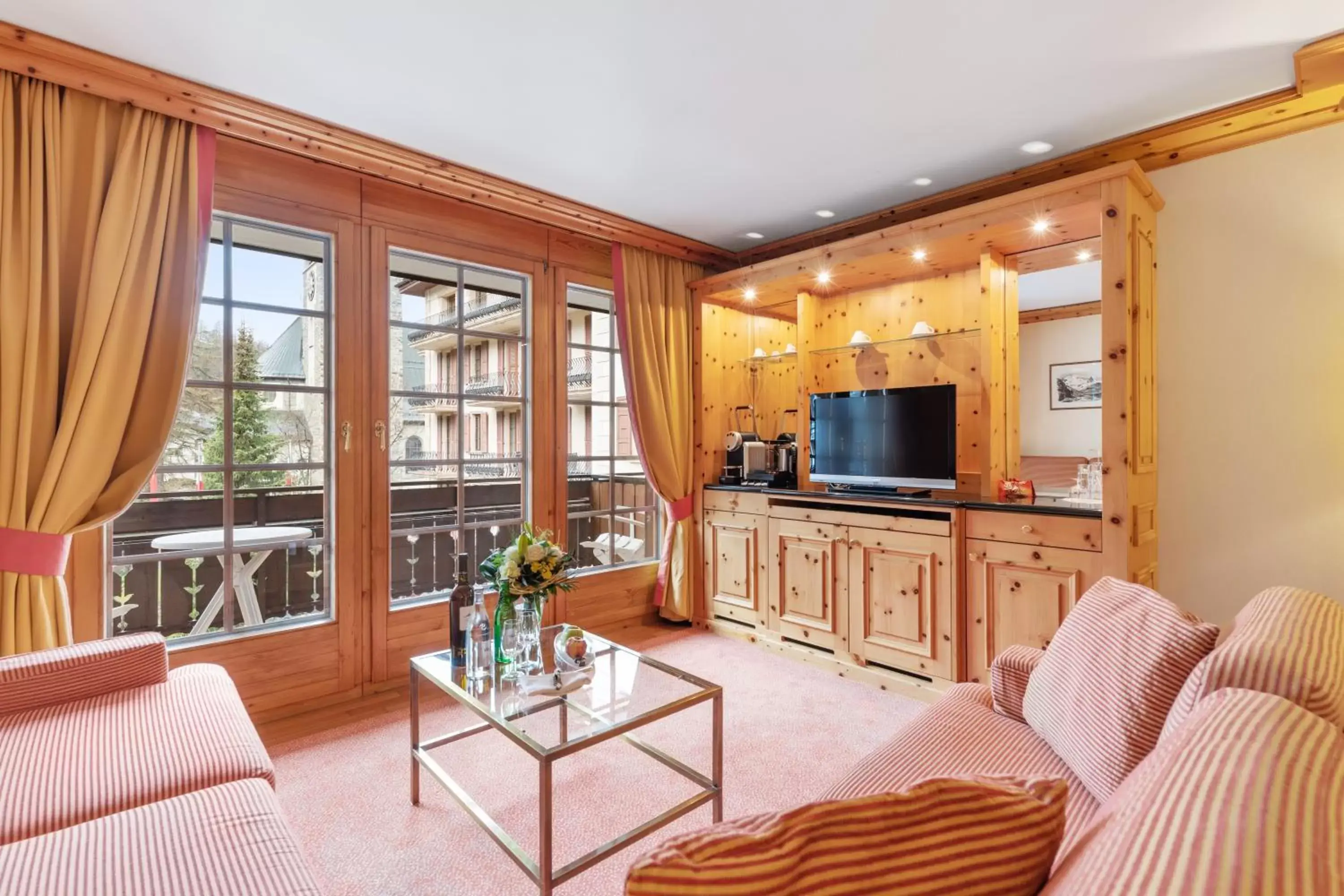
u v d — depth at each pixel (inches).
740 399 182.4
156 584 126.3
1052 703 61.7
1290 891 18.3
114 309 91.2
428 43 85.3
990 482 128.0
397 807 81.8
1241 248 107.7
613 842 63.5
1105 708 54.4
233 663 106.0
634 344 157.2
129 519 122.7
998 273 132.3
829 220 153.1
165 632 126.5
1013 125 108.1
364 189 120.0
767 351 188.4
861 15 80.2
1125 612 60.9
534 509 145.8
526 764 93.0
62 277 89.7
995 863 24.6
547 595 84.5
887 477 135.7
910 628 122.7
